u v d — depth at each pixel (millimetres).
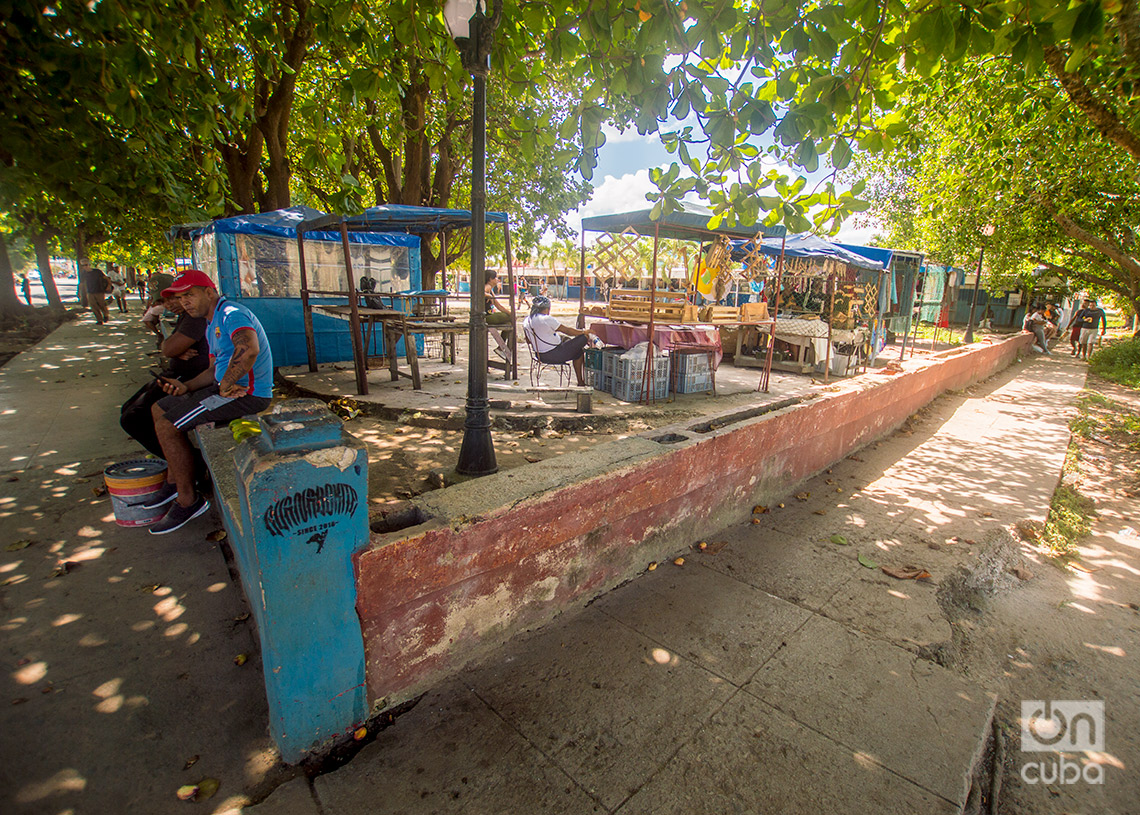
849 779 2113
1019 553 4270
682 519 3820
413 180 12758
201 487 4137
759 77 3223
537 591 2908
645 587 3428
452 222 7574
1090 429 8000
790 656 2830
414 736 2250
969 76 8094
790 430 4887
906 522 4613
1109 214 13469
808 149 3072
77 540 3639
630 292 7984
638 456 3426
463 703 2432
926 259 18562
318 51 8266
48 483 4469
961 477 5785
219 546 3609
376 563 2141
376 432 5625
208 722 2275
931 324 22062
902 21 3295
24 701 2330
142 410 3941
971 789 2184
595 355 7703
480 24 3211
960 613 3408
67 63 3115
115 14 3018
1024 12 2730
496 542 2594
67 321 17375
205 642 2736
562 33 3180
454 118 12680
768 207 3365
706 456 3859
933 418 8492
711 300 12078
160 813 1880
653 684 2582
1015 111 7930
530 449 5242
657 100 3119
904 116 3584
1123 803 2189
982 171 10898
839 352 9961
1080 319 17375
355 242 9383
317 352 9086
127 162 3621
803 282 12734
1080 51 2920
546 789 2027
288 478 1852
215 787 1984
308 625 2018
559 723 2336
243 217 8164
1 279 15695
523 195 15555
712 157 3375
